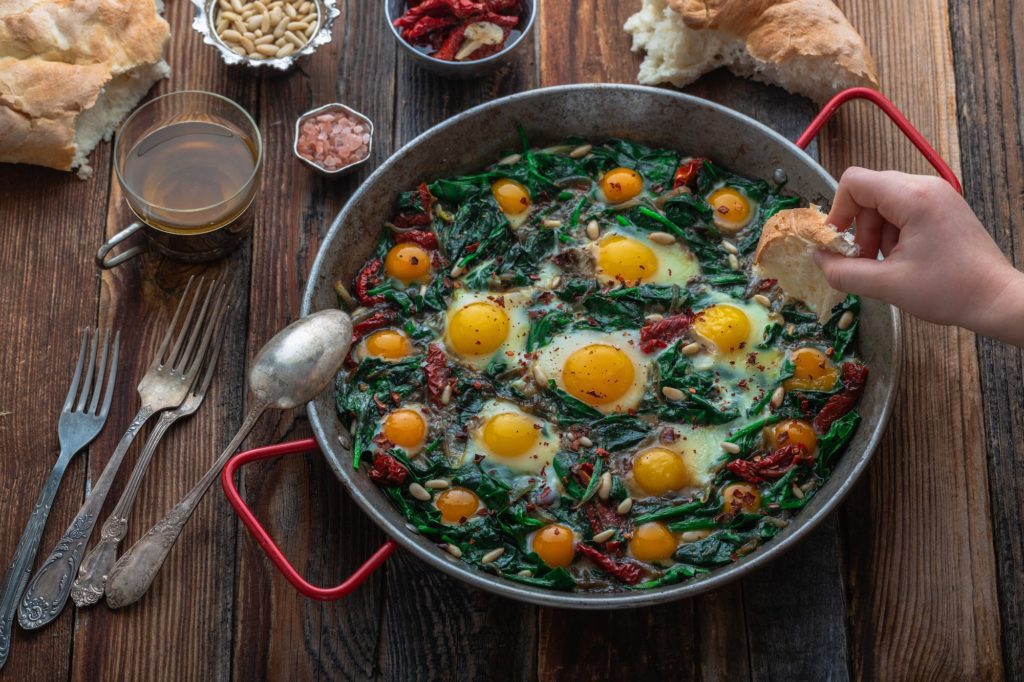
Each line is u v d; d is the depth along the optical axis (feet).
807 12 2.94
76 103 2.89
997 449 2.84
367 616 2.76
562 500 2.69
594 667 2.74
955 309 2.50
